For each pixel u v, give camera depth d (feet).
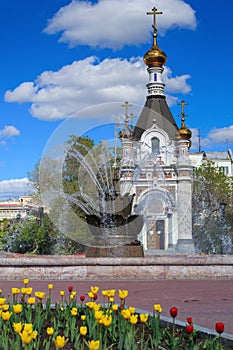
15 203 286.25
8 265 47.75
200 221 146.72
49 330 18.53
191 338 19.61
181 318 28.68
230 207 153.28
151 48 176.04
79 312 24.64
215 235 136.56
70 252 99.50
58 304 26.13
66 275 47.83
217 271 48.78
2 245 109.91
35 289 41.04
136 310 26.84
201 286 43.27
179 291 40.24
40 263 47.75
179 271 48.52
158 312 21.99
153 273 48.21
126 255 52.95
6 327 20.85
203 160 262.06
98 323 20.29
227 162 272.92
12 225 114.32
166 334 21.57
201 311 31.14
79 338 20.95
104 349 18.95
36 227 108.58
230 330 25.34
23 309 24.35
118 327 21.13
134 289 41.37
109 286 43.27
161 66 175.83
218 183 160.66
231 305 33.45
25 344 16.81
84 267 47.96
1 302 22.00
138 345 20.57
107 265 48.06
